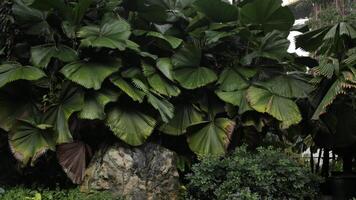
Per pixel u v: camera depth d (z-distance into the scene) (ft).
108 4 17.60
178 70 17.51
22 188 15.34
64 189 15.55
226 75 18.02
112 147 15.23
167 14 18.13
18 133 14.56
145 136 15.42
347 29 15.39
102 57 16.10
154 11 17.62
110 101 15.07
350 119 16.48
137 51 16.55
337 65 14.98
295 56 19.72
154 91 16.39
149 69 16.89
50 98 15.43
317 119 15.43
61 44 16.42
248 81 17.78
